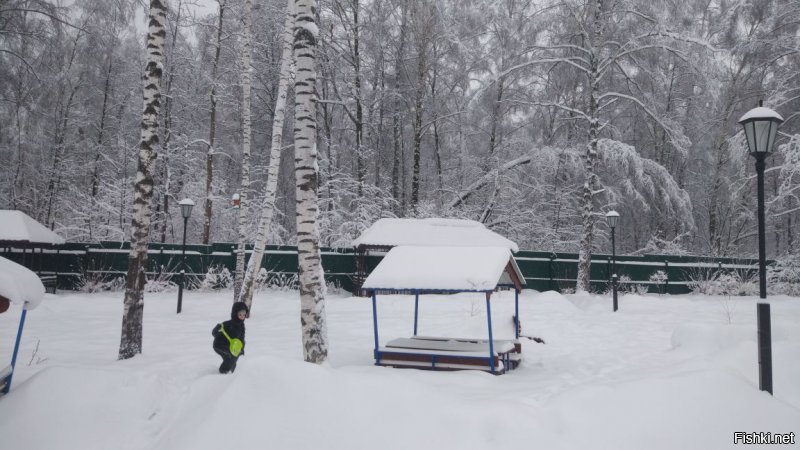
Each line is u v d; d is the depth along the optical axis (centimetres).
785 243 3500
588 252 2150
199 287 2095
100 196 2683
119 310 1529
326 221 2500
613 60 2216
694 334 985
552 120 2880
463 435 501
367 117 2925
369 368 784
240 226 1584
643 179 2341
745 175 2708
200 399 594
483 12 2550
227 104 2836
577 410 552
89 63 2630
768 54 2506
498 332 1161
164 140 2698
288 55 1349
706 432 525
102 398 573
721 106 2692
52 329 1202
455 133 3222
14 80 2203
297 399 533
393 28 2812
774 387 691
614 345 1106
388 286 834
